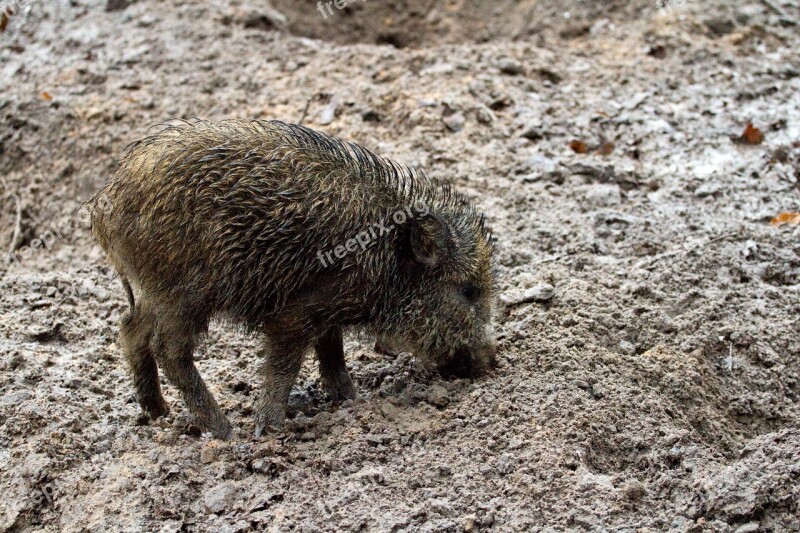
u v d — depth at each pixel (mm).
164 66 14992
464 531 6824
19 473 7688
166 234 7551
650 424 7938
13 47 15500
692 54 15211
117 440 8094
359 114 13680
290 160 7754
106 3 16438
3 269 12312
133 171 7727
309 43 15773
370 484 7312
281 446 7816
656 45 15484
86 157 13406
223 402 8727
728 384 9016
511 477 7262
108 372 9156
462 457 7539
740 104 14086
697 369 8820
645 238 11016
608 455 7738
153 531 7086
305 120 13633
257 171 7602
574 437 7645
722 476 7039
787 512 6812
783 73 14812
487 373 8648
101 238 8086
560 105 14031
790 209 11672
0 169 13711
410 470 7441
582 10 16812
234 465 7684
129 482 7523
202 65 14992
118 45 15484
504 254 10820
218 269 7582
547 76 14859
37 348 9398
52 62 15109
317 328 7984
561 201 11969
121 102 14109
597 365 8648
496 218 11586
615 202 11906
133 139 13438
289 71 14898
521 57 15219
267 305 7816
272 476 7582
